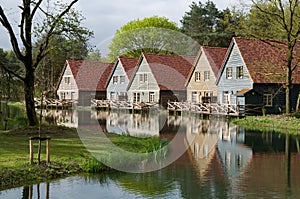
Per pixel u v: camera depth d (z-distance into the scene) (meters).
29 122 22.17
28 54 21.53
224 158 17.02
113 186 12.27
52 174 13.05
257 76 37.94
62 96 54.66
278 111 37.91
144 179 13.15
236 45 40.09
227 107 36.09
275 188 12.25
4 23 20.44
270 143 21.41
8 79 25.47
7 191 11.39
